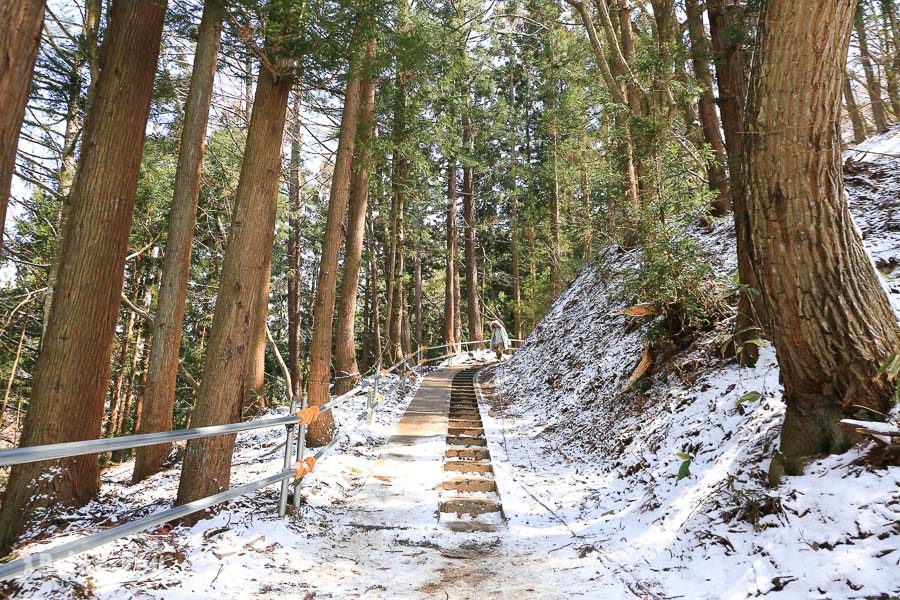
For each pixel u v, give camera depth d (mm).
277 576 3688
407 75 13547
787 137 3352
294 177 20547
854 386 3488
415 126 15031
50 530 5465
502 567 4082
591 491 6168
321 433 8453
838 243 3436
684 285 7516
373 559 4266
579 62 18500
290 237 23094
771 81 3377
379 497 6086
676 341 7941
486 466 7387
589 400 9562
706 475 4598
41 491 5922
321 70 5734
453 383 15945
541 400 11828
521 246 29906
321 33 5332
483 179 29922
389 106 14016
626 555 4031
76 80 9758
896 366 3102
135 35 6652
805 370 3650
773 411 4832
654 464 5801
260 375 13523
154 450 8664
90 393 6301
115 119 6523
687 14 10672
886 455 3178
